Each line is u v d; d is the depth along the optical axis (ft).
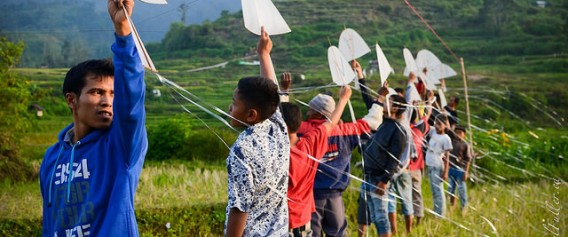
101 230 11.71
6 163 41.50
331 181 22.41
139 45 11.55
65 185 12.10
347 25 117.50
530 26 134.51
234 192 13.03
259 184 13.12
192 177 39.40
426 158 32.86
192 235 30.04
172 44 68.13
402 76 76.07
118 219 11.65
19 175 41.86
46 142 54.03
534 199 36.60
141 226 29.37
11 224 28.17
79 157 12.17
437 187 32.19
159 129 54.39
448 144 32.55
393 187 28.25
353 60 24.25
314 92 35.22
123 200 11.74
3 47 45.19
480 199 36.14
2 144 41.83
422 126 30.53
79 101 12.28
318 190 22.27
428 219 31.53
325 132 18.38
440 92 35.94
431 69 37.99
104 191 11.85
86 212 11.85
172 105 54.60
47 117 60.13
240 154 13.12
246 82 13.83
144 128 12.08
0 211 30.37
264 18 14.08
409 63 32.91
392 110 25.76
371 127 23.41
